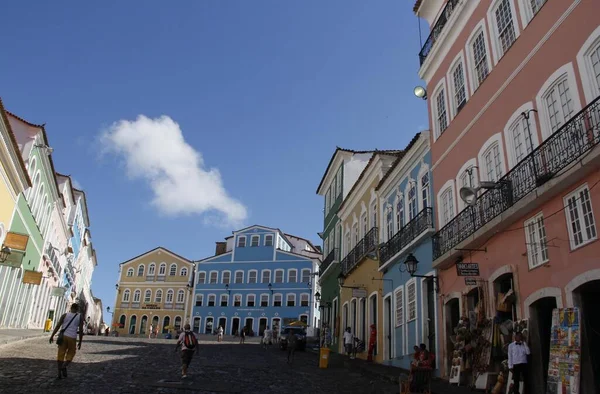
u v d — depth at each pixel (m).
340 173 30.41
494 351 10.82
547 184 9.11
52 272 32.47
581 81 9.16
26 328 27.52
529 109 10.75
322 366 17.56
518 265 10.48
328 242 32.62
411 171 18.08
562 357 8.49
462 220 13.02
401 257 17.64
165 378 11.35
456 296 13.33
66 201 33.38
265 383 11.82
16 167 18.61
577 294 8.65
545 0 10.55
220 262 59.59
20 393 8.07
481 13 13.59
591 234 8.34
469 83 13.95
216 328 56.91
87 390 8.84
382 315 19.47
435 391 10.89
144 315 60.72
